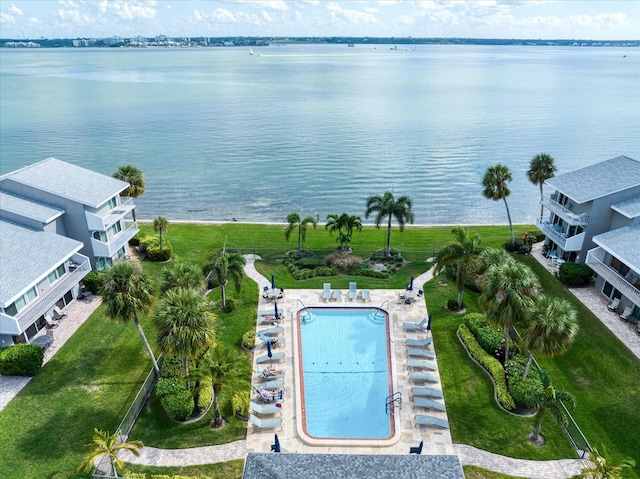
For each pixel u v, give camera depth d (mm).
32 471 25203
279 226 60906
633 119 143500
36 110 155875
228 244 54250
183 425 28484
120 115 149500
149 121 141125
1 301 31516
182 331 26609
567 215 44906
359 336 37375
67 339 36281
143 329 37812
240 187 85125
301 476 21016
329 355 35219
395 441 27359
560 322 26297
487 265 35156
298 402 30406
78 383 31828
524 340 28125
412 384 31859
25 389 31094
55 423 28438
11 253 36250
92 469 25188
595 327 37562
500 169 49656
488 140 119062
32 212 39938
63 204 42188
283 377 32094
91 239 43500
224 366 26641
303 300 41656
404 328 37469
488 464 25828
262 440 27562
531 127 133875
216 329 37344
